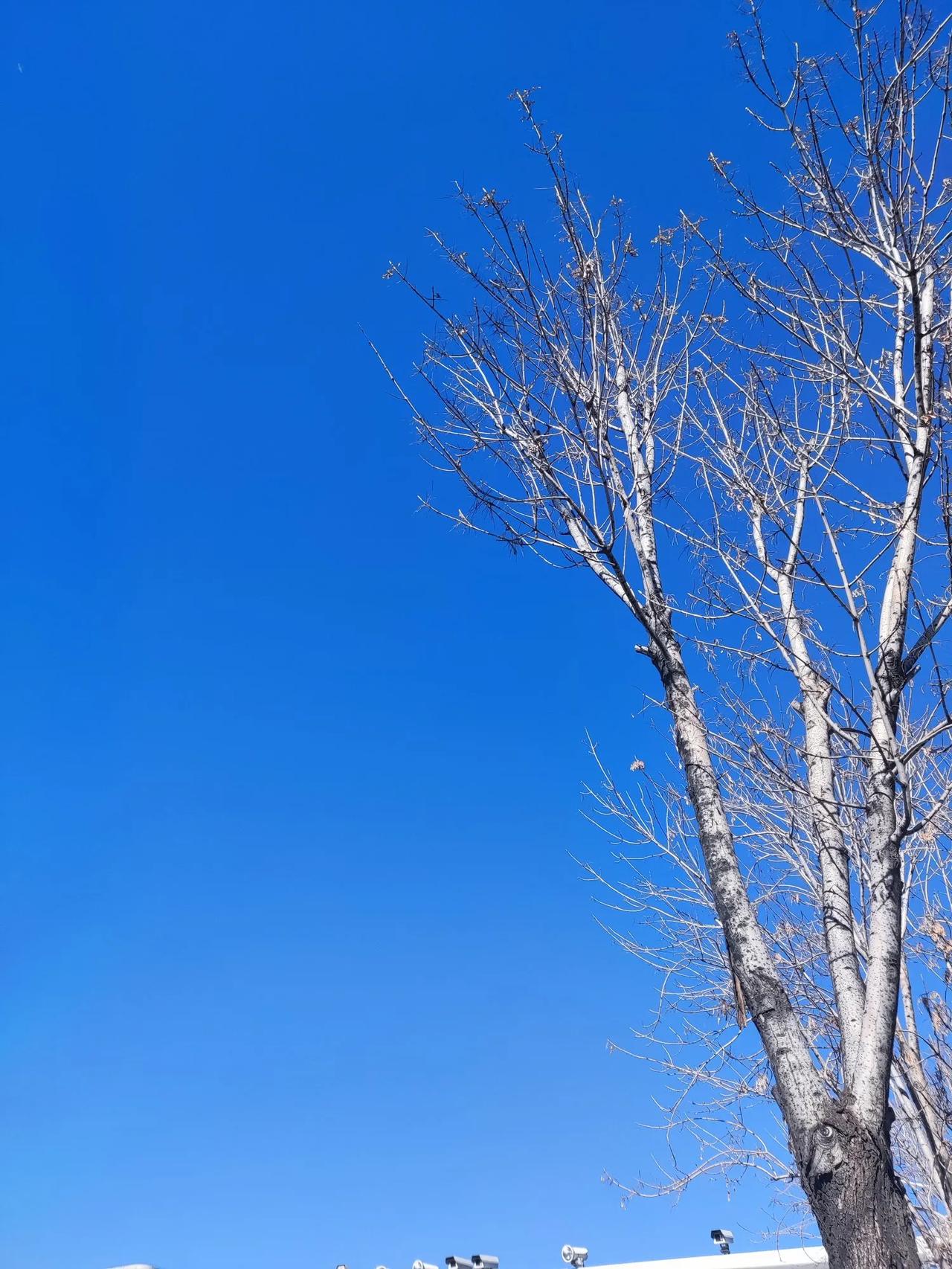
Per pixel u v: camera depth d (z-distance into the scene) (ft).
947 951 28.02
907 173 21.17
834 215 21.72
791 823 28.27
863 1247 15.90
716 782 21.12
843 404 23.67
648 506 23.29
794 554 23.66
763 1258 48.55
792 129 21.79
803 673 23.04
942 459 20.08
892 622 20.27
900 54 20.84
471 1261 56.90
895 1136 28.99
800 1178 17.49
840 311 22.84
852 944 20.30
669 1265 51.52
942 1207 27.07
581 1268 51.13
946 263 21.70
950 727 19.17
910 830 18.98
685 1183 27.71
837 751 24.88
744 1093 28.19
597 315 23.63
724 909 19.65
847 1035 19.06
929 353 20.65
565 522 22.68
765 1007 18.37
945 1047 28.48
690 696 21.97
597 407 22.06
